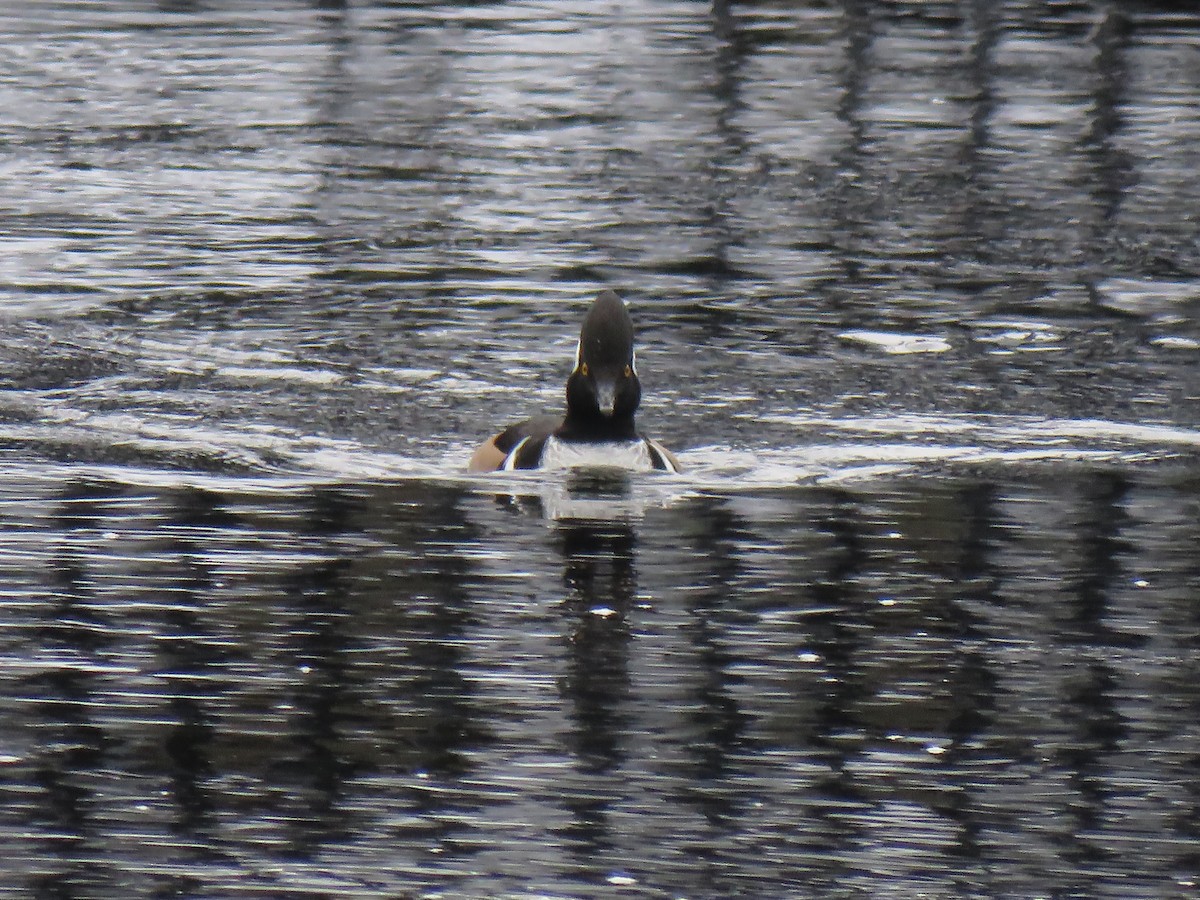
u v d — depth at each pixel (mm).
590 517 13594
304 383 17281
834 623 11469
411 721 10070
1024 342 18766
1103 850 8852
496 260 21328
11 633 11078
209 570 12258
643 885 8484
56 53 32000
